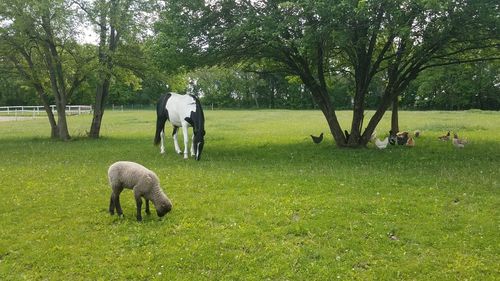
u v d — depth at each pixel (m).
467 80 53.38
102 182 12.30
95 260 7.13
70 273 6.73
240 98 96.56
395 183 11.43
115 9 23.16
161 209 8.70
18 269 6.89
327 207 9.40
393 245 7.46
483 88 62.81
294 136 25.45
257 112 62.47
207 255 7.16
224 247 7.49
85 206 9.91
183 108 16.66
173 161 15.98
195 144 16.28
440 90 62.72
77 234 8.20
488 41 17.23
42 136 28.55
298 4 13.38
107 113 62.47
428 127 29.61
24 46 23.66
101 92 26.56
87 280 6.51
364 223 8.43
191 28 16.30
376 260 6.95
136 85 28.52
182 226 8.46
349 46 15.35
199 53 17.34
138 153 18.62
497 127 28.94
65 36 23.22
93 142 23.91
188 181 12.15
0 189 11.51
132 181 8.63
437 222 8.39
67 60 24.09
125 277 6.57
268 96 95.12
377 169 13.62
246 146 20.83
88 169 14.38
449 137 21.12
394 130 22.20
